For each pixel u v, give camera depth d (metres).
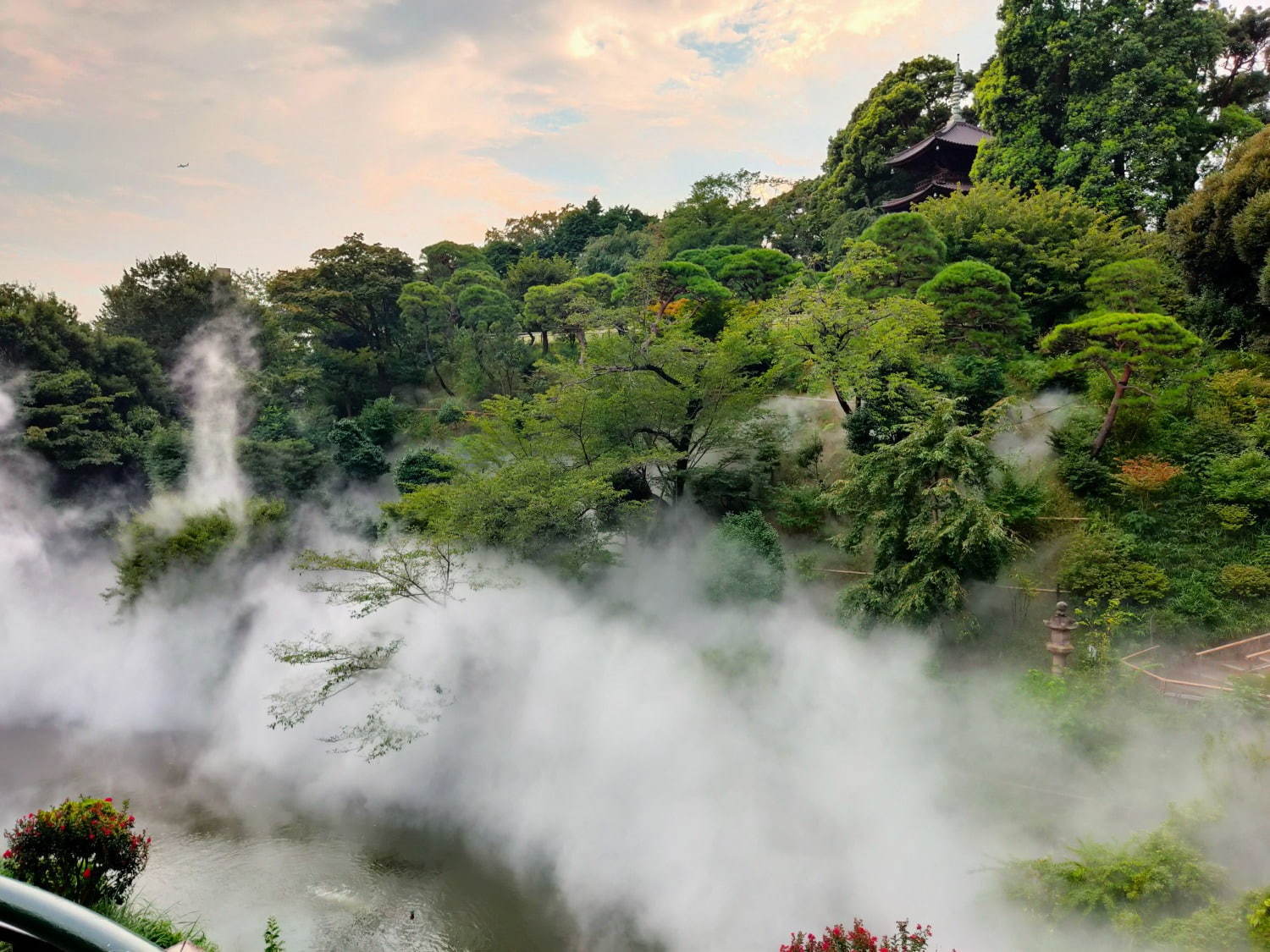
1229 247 28.19
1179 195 37.88
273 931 10.16
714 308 37.59
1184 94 36.28
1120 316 23.52
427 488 26.30
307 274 54.56
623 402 27.91
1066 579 22.28
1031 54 39.00
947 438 19.66
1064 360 25.75
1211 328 29.38
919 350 29.22
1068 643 19.36
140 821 22.91
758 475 29.72
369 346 57.28
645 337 29.38
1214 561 21.59
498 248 82.69
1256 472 22.31
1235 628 19.78
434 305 54.66
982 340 30.08
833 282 33.25
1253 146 28.31
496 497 24.14
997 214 35.78
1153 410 25.36
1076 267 32.97
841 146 59.12
